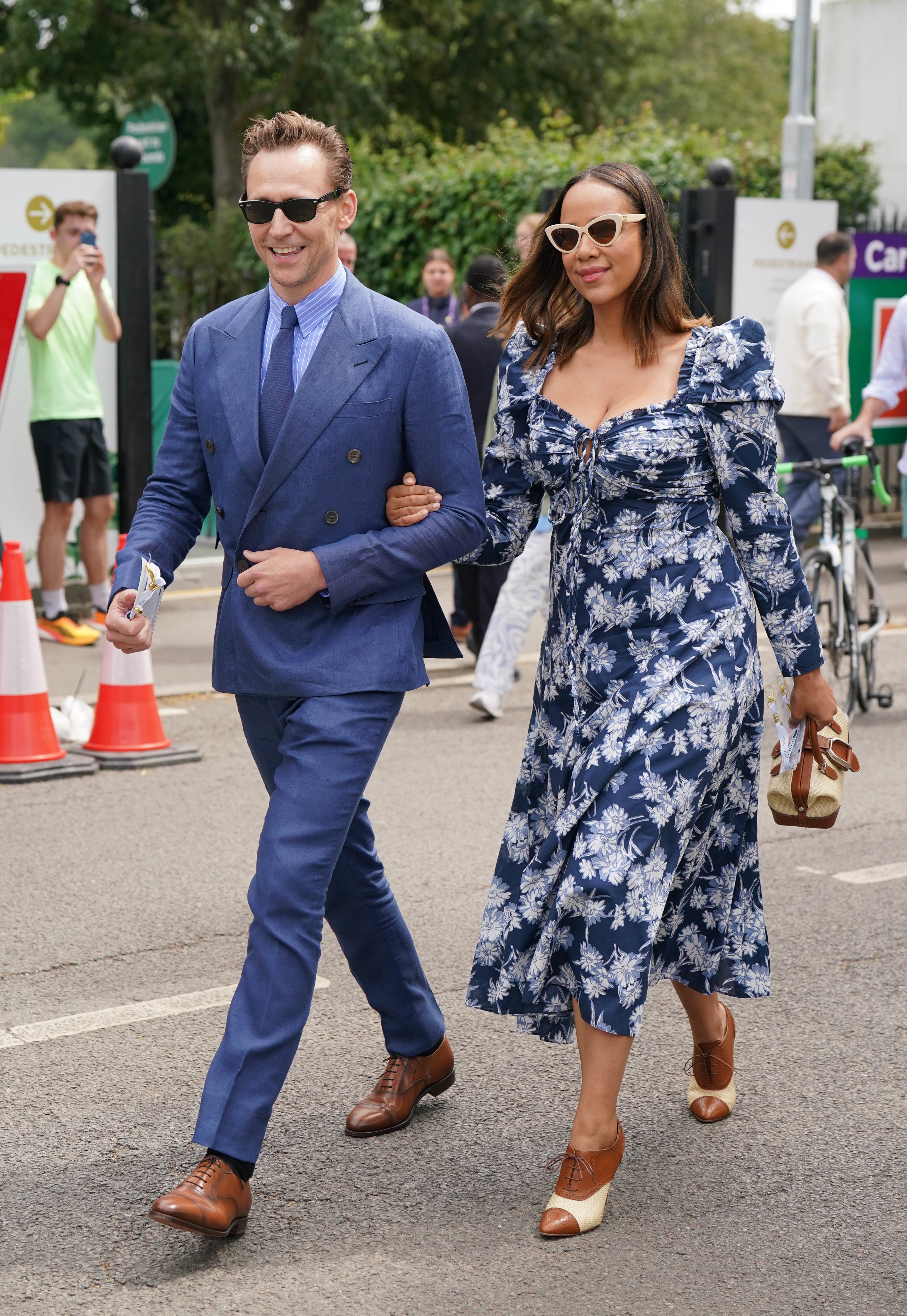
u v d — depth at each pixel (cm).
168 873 524
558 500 320
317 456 304
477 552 332
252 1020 295
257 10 2598
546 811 324
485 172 1379
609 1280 288
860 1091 370
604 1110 307
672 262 310
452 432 314
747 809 329
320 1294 282
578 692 315
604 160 1379
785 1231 307
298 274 302
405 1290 284
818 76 1647
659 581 307
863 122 1605
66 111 2998
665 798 301
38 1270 289
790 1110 360
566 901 300
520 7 2902
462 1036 400
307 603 308
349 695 308
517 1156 337
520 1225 308
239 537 311
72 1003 414
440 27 2925
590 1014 299
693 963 334
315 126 303
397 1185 323
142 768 655
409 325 312
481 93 3148
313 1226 306
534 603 730
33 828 571
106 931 469
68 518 911
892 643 951
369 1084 370
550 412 316
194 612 1008
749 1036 400
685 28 5719
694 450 305
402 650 313
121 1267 291
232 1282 286
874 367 1304
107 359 998
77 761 645
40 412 899
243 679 314
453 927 473
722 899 331
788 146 1279
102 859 537
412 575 311
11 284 628
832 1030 404
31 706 641
